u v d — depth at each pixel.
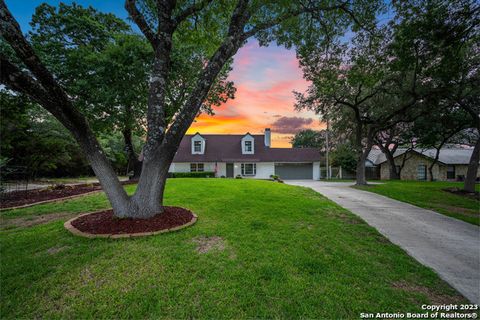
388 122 14.20
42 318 1.89
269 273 2.58
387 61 7.73
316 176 23.61
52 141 16.08
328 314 1.96
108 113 11.06
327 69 8.29
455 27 6.00
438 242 3.89
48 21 9.76
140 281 2.39
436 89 10.67
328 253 3.20
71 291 2.23
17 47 2.97
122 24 12.05
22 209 5.80
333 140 23.16
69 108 3.62
